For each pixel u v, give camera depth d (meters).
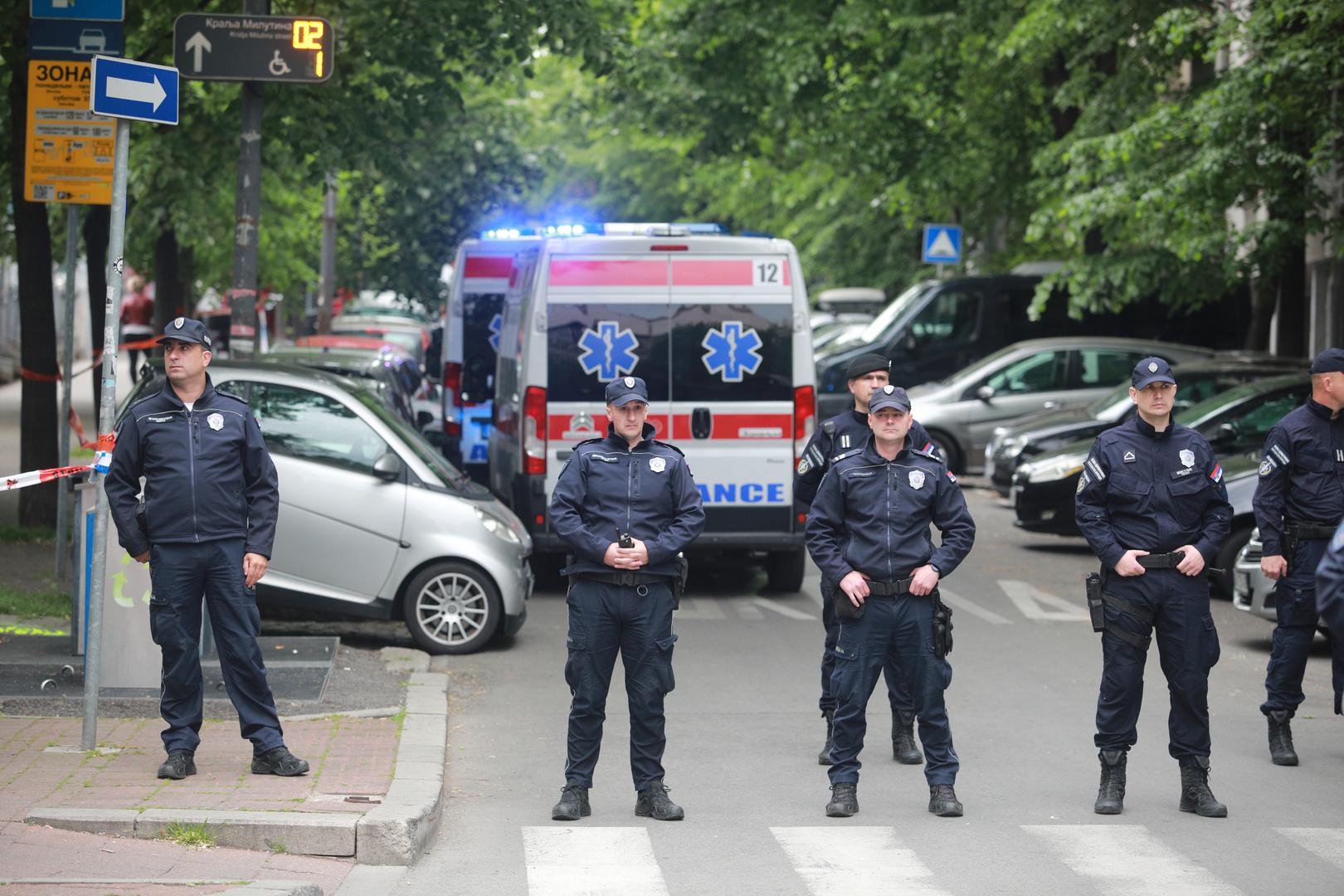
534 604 15.77
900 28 28.83
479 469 22.14
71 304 15.02
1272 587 13.34
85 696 9.12
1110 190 21.78
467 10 19.58
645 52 29.06
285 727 9.96
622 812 8.70
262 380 13.20
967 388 26.86
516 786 9.22
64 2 12.40
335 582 13.02
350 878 7.43
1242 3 20.88
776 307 15.67
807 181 40.19
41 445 17.59
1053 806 8.87
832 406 30.27
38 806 7.88
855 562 8.53
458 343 22.14
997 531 21.72
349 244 37.31
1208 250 22.11
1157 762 9.95
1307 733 10.82
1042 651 13.70
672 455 8.52
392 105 20.53
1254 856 7.89
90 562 10.93
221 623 8.70
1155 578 8.60
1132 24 23.42
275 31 14.14
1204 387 21.83
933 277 39.62
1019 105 30.00
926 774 8.73
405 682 11.53
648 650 8.44
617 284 15.54
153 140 22.11
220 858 7.43
